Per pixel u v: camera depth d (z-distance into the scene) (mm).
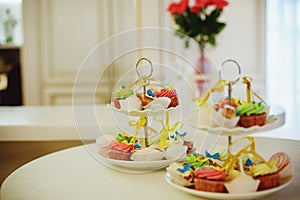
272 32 4547
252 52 4422
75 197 1319
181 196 1312
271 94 4629
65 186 1399
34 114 2426
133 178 1454
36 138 2131
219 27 2918
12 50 4711
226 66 4348
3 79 4695
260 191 1253
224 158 1441
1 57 4715
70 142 2207
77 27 4406
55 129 2123
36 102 4520
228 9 4367
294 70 4590
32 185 1411
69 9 4402
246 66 4422
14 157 2213
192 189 1291
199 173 1287
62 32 4426
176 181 1330
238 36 4395
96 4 4387
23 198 1321
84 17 4406
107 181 1433
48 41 4438
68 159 1655
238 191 1248
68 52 4426
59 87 4457
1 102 4711
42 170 1540
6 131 2129
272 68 4598
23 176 1487
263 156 1593
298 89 4602
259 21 4391
